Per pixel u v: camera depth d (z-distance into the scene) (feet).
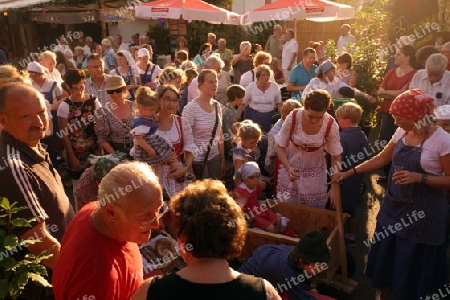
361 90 25.09
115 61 35.17
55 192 8.04
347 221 15.66
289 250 10.51
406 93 9.71
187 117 15.34
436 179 9.54
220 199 5.51
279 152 13.76
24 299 7.77
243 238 5.50
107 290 6.17
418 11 31.81
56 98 18.97
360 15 35.83
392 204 10.61
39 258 6.91
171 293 5.08
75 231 6.59
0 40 51.01
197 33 54.29
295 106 15.81
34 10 46.98
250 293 5.10
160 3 34.09
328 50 30.22
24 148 7.77
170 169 13.44
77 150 16.10
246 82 23.41
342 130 15.55
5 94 7.48
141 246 10.64
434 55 17.78
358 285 13.53
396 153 10.29
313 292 11.34
